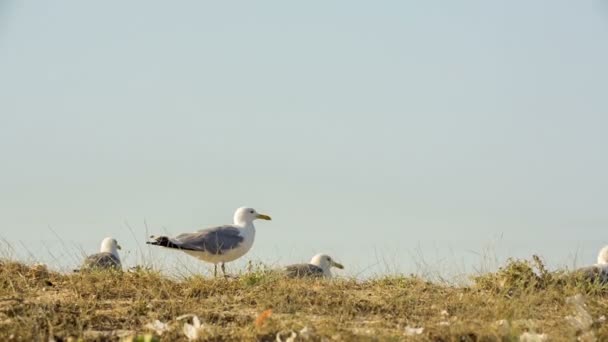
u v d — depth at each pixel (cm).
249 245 2036
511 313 1498
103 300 1603
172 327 1423
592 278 1744
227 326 1447
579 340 1360
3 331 1378
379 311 1553
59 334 1382
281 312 1534
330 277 1884
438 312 1548
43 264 1786
